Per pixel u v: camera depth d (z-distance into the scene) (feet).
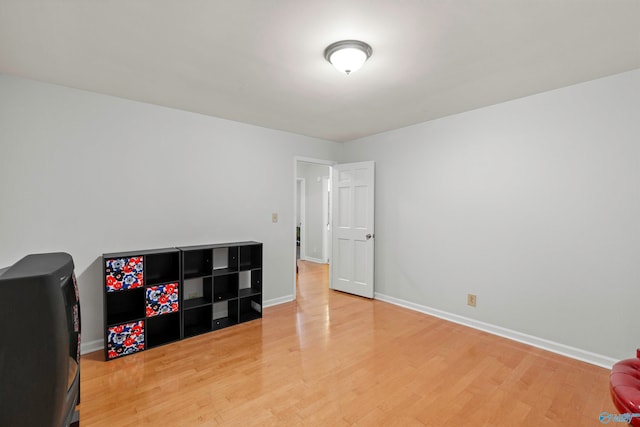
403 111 10.76
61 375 2.84
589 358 8.32
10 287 2.64
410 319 11.53
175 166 10.52
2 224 7.74
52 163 8.37
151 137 10.00
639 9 5.14
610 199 8.00
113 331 8.46
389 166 13.56
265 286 13.06
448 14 5.30
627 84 7.70
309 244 23.98
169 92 8.96
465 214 10.94
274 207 13.30
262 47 6.44
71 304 3.61
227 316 11.75
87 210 8.89
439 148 11.68
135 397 6.72
